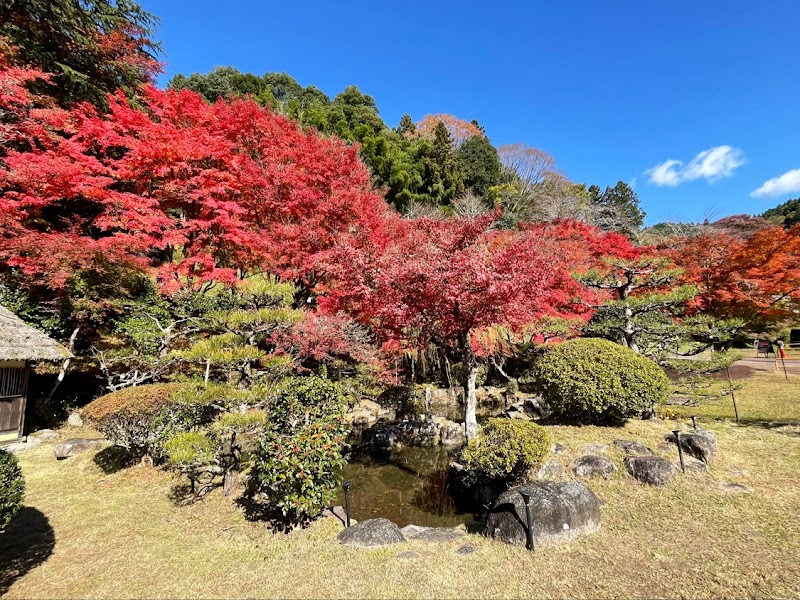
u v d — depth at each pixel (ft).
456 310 23.03
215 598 11.10
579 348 24.08
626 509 15.80
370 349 34.91
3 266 29.48
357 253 25.94
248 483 19.29
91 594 11.44
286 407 16.34
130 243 31.76
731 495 16.48
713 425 26.09
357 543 14.02
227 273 33.14
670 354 29.84
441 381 47.44
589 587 11.08
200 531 15.38
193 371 30.40
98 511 17.16
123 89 45.39
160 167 35.73
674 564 12.05
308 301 39.42
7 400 24.17
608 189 158.71
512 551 13.15
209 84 104.42
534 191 104.94
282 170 39.63
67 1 36.17
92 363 31.07
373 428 32.53
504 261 23.09
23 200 29.91
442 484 22.84
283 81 126.21
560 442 21.09
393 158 91.81
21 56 34.86
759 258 41.86
